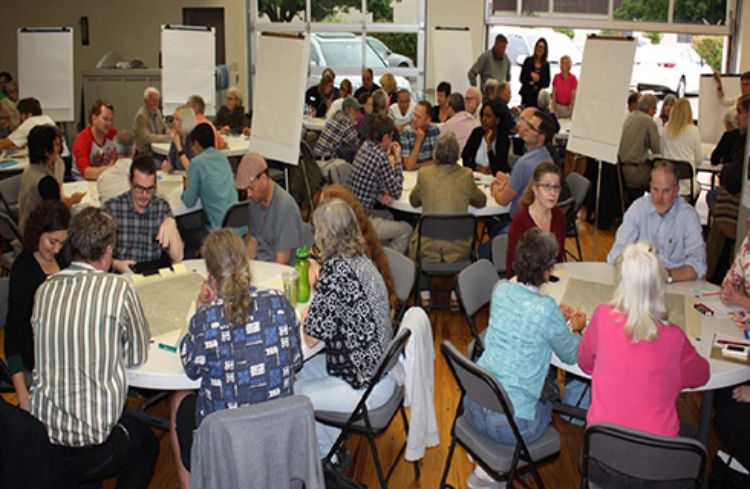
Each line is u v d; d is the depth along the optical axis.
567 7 9.97
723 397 2.64
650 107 6.41
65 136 7.75
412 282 3.10
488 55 8.84
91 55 10.52
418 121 5.77
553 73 10.22
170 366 2.34
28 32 7.34
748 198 3.75
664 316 2.09
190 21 10.28
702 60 10.20
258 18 10.22
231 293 2.13
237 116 7.86
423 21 10.05
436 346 4.27
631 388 2.09
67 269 2.35
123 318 2.29
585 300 2.89
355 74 10.27
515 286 2.39
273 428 1.90
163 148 6.46
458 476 2.99
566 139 7.47
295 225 3.53
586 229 6.89
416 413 2.54
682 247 3.28
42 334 2.28
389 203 4.64
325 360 2.86
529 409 2.35
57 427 2.25
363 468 3.04
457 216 4.11
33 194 4.27
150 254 3.59
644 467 1.98
